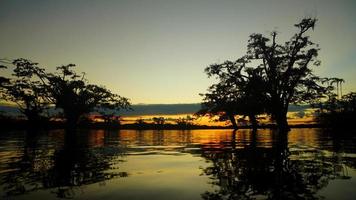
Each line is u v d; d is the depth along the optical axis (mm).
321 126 47312
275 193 5633
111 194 5703
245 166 8914
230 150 14102
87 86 49781
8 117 48844
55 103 49688
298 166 8688
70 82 48469
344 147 14594
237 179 6973
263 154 12023
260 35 36438
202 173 7871
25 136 28859
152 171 8258
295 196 5406
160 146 17219
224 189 6020
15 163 9898
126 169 8625
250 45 36938
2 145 17766
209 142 20297
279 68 37406
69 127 50094
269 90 36500
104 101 51219
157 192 5840
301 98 37875
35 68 46594
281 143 18016
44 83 47781
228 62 38281
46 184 6578
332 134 28453
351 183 6324
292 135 27578
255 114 40031
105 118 56344
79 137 27891
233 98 40531
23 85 47062
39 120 50344
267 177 7125
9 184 6566
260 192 5727
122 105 52719
